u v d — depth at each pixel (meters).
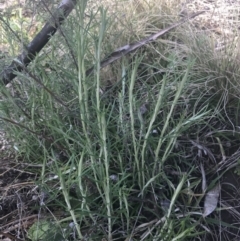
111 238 1.54
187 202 1.66
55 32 1.83
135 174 1.66
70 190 1.71
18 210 1.71
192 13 2.44
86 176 1.58
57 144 1.70
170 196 1.69
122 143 1.72
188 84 1.95
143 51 2.17
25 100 1.91
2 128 1.86
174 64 1.96
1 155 1.89
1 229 1.67
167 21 2.35
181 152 1.79
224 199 1.73
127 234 1.55
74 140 1.59
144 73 2.10
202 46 2.11
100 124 1.48
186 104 1.90
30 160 1.83
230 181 1.77
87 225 1.56
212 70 2.03
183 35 2.20
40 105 1.81
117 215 1.58
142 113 1.84
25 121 1.79
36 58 1.78
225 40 2.16
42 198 1.67
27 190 1.79
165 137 1.56
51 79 1.83
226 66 2.04
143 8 2.40
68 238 1.60
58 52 2.05
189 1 2.57
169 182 1.58
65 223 1.64
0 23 2.04
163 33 2.06
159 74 2.07
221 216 1.68
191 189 1.73
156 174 1.66
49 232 1.56
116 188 1.53
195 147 1.84
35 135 1.75
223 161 1.79
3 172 1.86
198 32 2.25
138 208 1.64
